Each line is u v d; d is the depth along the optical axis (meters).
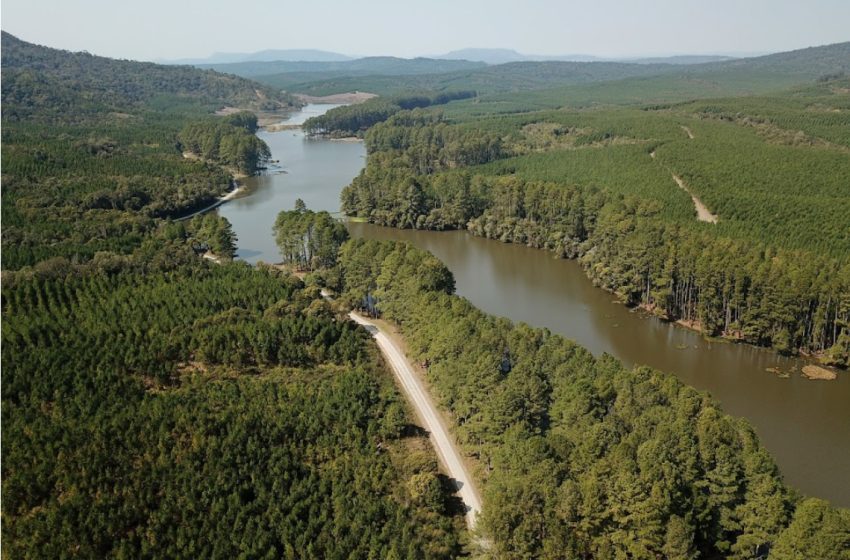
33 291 149.62
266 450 104.25
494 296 199.12
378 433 114.12
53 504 90.12
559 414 104.75
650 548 79.31
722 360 157.00
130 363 125.94
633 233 192.75
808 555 72.75
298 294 161.88
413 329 148.12
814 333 153.75
